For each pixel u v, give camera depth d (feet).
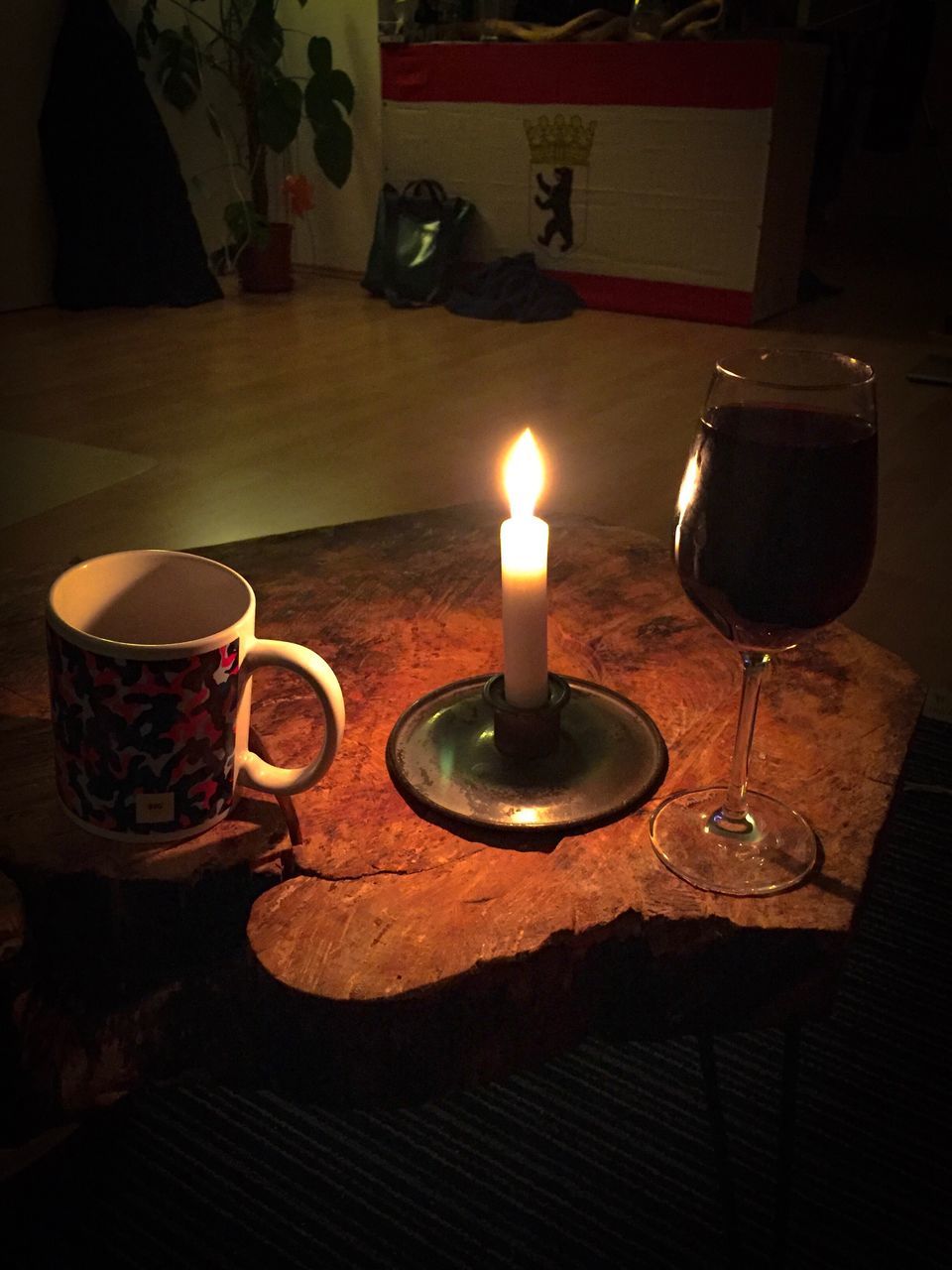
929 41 13.10
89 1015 2.03
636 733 2.41
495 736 2.34
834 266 15.88
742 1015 2.13
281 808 2.17
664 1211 3.14
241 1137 3.35
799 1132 3.36
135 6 12.58
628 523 7.00
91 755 1.98
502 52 12.36
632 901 2.00
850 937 1.99
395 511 7.19
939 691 5.42
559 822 2.15
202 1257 3.01
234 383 9.98
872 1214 3.13
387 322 12.34
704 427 1.86
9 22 11.51
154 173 12.50
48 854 2.01
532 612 2.17
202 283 13.09
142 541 6.71
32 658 2.62
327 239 14.69
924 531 7.14
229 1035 2.09
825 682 2.68
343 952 1.89
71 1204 3.14
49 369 10.30
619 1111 3.44
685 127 11.64
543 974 1.95
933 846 4.49
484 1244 3.05
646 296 12.65
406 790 2.24
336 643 2.77
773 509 1.75
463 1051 1.98
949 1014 3.77
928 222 18.86
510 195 13.06
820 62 11.60
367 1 13.08
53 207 12.44
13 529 6.88
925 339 11.66
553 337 11.70
